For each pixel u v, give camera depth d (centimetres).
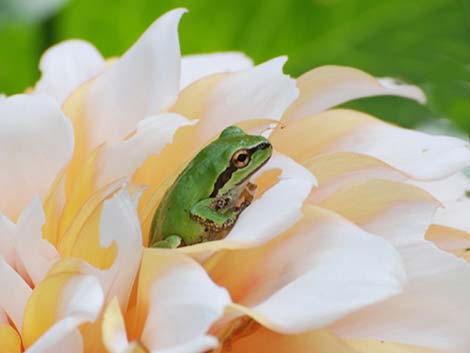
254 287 45
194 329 42
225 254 46
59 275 44
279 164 47
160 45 50
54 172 49
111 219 45
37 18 62
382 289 43
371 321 46
